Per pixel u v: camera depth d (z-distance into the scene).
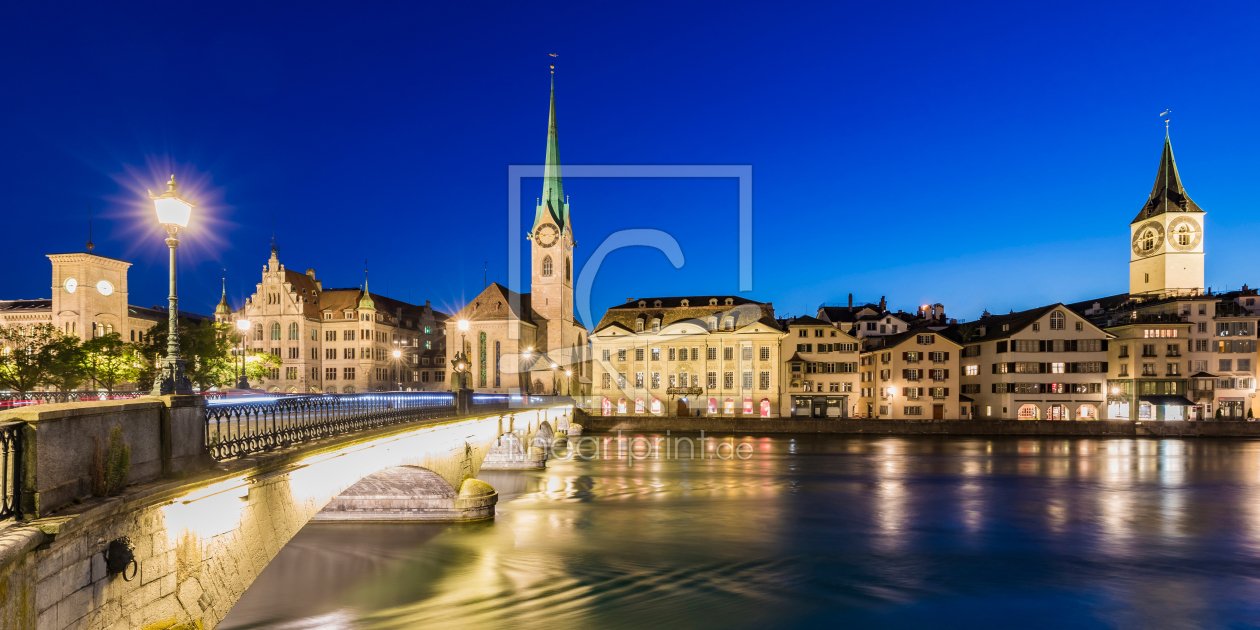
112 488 9.41
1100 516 37.91
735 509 39.38
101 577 9.16
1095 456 63.56
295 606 22.03
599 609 22.41
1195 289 96.06
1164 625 22.28
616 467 57.31
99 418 9.33
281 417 15.25
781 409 93.25
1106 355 85.56
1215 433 77.62
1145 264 105.75
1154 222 104.12
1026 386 85.31
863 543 31.70
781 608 23.06
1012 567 28.19
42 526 7.75
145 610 10.21
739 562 28.31
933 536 33.22
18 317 111.00
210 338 73.56
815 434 83.19
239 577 13.05
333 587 23.98
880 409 93.56
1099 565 28.55
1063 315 85.81
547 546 30.22
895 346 90.31
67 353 60.12
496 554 28.34
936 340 89.50
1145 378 83.00
